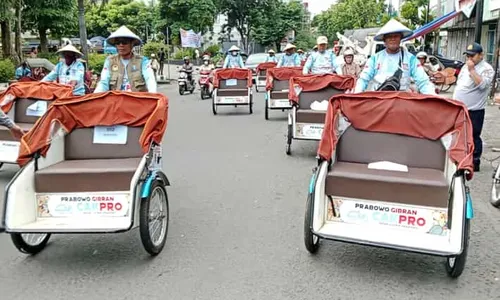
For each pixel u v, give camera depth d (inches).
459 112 189.3
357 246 205.3
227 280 175.3
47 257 197.0
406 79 239.0
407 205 177.0
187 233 219.8
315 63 477.7
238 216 242.5
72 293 167.5
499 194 257.4
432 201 174.1
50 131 198.4
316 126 376.5
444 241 171.8
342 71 503.5
